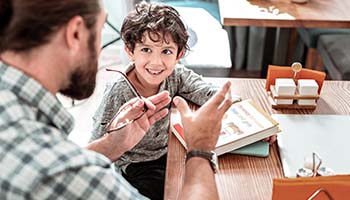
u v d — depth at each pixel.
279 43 2.37
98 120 1.33
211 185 0.87
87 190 0.64
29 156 0.62
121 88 1.33
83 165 0.64
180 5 2.61
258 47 2.87
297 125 1.22
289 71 1.32
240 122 1.18
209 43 2.20
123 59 2.81
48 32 0.64
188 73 1.42
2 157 0.62
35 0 0.62
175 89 1.41
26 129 0.64
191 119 0.95
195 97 1.37
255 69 2.97
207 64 2.04
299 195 0.93
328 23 1.86
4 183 0.61
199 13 2.47
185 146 1.08
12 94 0.64
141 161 1.42
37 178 0.61
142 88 1.38
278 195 0.93
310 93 1.28
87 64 0.72
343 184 0.92
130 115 1.07
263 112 1.22
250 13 1.90
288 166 1.08
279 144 1.15
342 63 2.15
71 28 0.66
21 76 0.65
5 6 0.62
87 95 0.77
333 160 1.09
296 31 2.62
